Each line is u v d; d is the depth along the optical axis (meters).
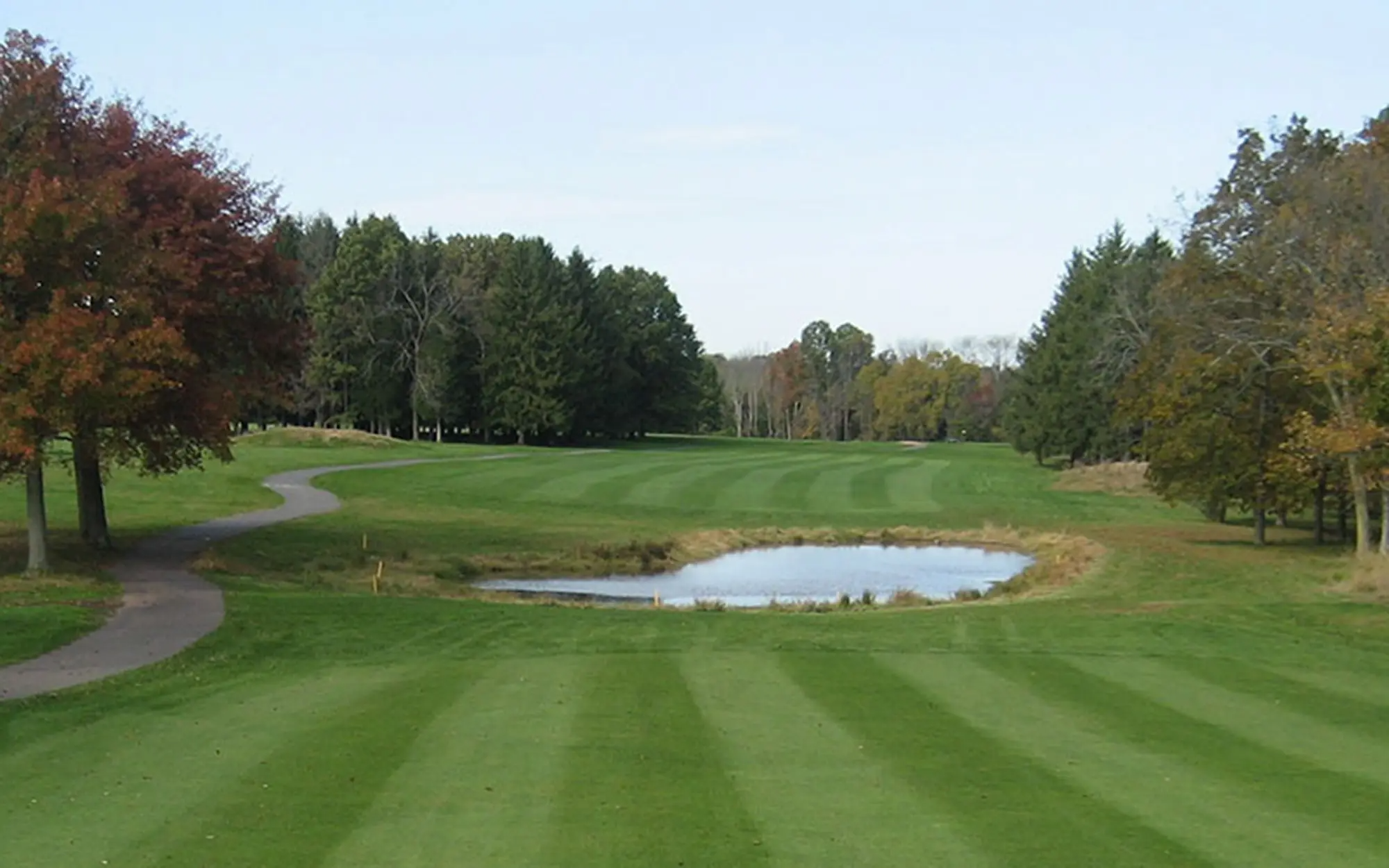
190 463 28.61
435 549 35.56
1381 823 9.27
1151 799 9.86
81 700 13.74
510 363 95.06
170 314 25.14
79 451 27.77
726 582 33.28
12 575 24.06
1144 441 38.06
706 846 8.61
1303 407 33.72
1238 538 39.84
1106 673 15.63
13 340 21.34
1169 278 36.66
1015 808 9.58
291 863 8.20
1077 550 36.41
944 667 15.95
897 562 37.56
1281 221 32.41
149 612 20.77
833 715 12.94
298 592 24.67
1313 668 16.14
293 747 11.34
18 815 9.30
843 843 8.70
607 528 41.84
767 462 73.25
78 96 25.25
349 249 89.25
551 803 9.59
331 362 88.50
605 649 17.70
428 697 13.73
